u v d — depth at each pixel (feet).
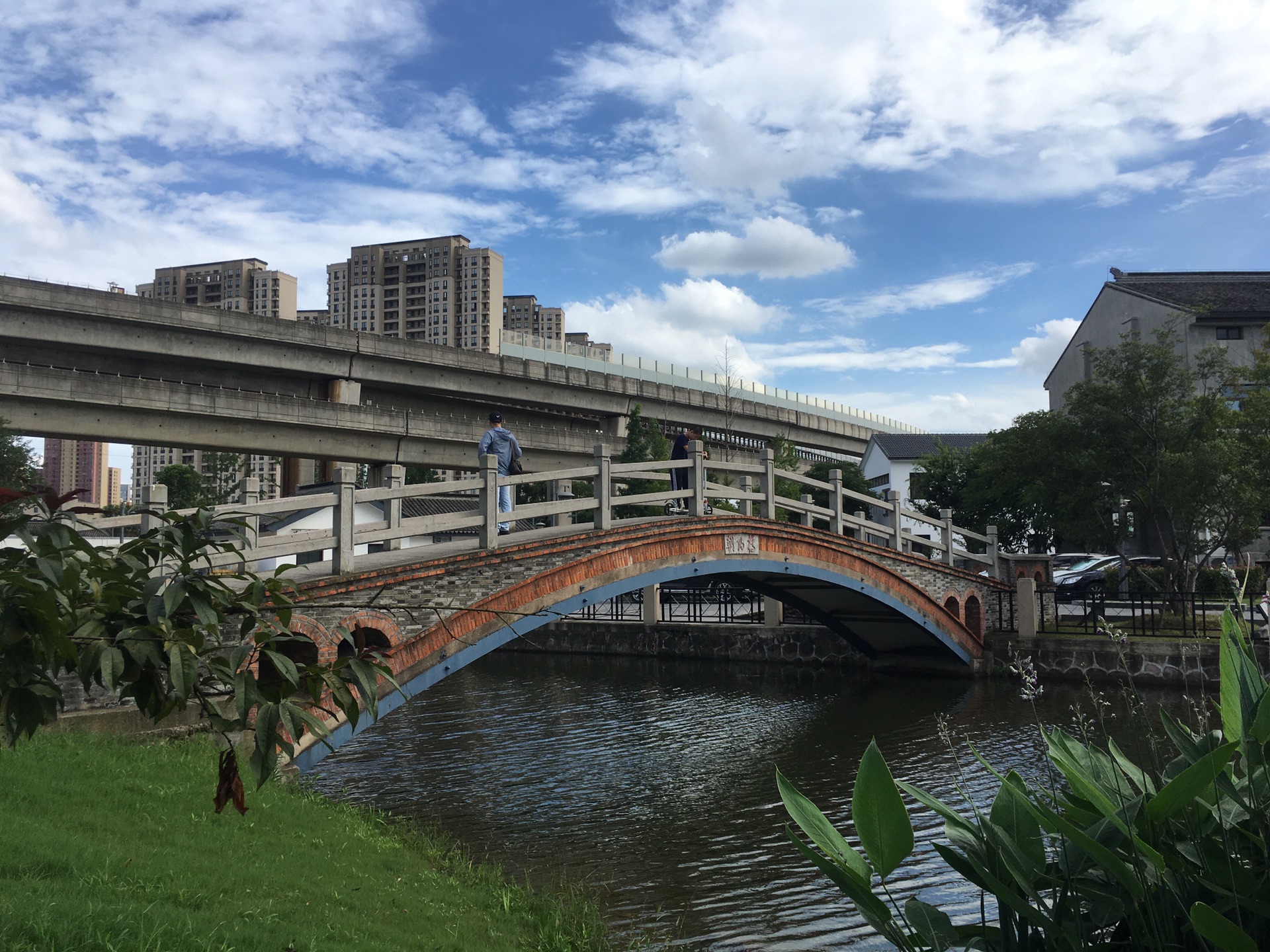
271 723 9.87
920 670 86.07
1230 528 78.95
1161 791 9.26
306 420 110.22
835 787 46.88
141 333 100.73
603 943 24.34
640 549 47.85
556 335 472.03
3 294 91.04
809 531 61.82
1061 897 10.25
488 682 87.10
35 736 25.75
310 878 21.48
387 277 429.79
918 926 10.44
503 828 40.04
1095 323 129.39
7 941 12.12
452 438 125.49
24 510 10.48
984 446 138.10
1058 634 83.46
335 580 32.09
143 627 10.05
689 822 40.96
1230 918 9.70
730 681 85.46
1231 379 86.48
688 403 163.43
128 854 18.58
